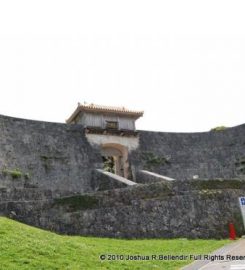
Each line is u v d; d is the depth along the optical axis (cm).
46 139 3612
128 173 3912
